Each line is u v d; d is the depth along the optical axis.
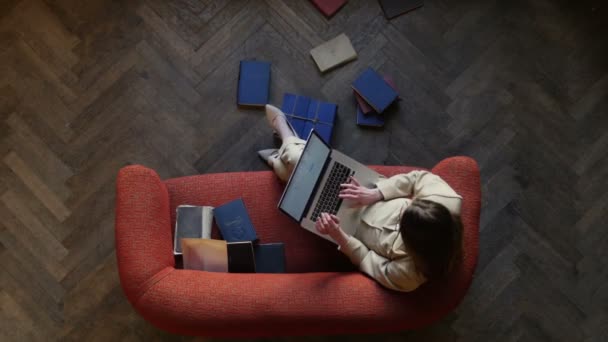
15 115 2.51
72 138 2.50
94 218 2.45
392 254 1.74
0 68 2.54
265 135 2.51
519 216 2.47
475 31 2.60
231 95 2.54
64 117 2.51
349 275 1.80
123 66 2.55
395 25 2.60
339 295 1.69
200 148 2.50
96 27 2.57
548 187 2.49
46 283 2.39
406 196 1.87
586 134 2.53
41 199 2.46
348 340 2.34
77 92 2.53
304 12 2.59
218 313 1.66
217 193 2.09
